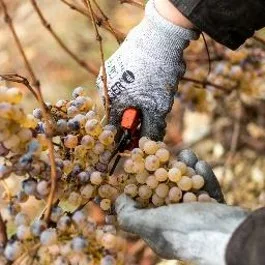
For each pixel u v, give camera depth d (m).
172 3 0.80
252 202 1.36
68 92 1.67
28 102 1.65
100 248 0.64
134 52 0.82
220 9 0.79
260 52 1.18
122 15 1.72
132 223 0.67
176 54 0.82
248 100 1.37
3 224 0.65
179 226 0.65
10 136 0.64
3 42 1.88
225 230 0.64
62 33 1.83
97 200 0.71
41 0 1.98
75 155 0.70
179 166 0.70
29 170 0.65
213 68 1.25
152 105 0.81
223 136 1.47
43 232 0.62
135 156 0.70
